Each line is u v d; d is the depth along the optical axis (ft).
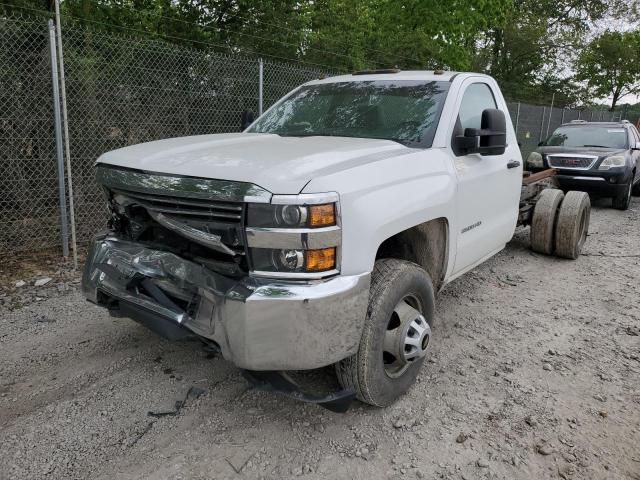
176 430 9.84
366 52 44.96
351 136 12.80
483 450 9.57
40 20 21.57
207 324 8.84
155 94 22.93
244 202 8.31
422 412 10.64
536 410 10.83
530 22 88.33
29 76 19.75
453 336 14.28
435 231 11.95
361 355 9.60
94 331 13.71
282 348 8.41
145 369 11.89
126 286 9.93
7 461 8.87
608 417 10.69
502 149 12.66
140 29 30.66
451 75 13.98
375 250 9.22
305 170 8.71
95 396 10.80
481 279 19.26
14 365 11.92
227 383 11.43
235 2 35.12
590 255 23.16
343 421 10.27
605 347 13.87
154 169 9.36
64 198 18.97
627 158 34.73
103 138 21.70
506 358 13.08
